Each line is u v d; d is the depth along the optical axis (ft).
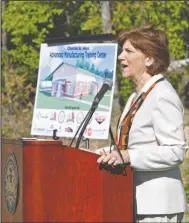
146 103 14.35
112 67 20.02
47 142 13.33
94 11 53.67
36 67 53.31
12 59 53.67
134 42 14.78
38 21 53.31
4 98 48.62
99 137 19.61
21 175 13.34
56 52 21.09
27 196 13.26
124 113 15.17
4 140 14.26
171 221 14.40
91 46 20.48
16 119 47.21
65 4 54.03
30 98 51.75
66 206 13.47
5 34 54.29
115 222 13.80
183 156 13.99
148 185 14.30
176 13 52.90
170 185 14.30
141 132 14.30
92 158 13.66
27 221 13.25
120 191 13.84
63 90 20.74
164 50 14.80
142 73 14.85
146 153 13.92
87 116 16.96
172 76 54.70
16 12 53.57
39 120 21.04
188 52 57.16
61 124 20.58
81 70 20.53
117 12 52.85
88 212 13.62
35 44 54.24
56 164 13.39
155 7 52.90
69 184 13.48
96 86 20.18
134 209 14.30
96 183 13.69
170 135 13.92
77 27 55.67
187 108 55.16
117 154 13.78
